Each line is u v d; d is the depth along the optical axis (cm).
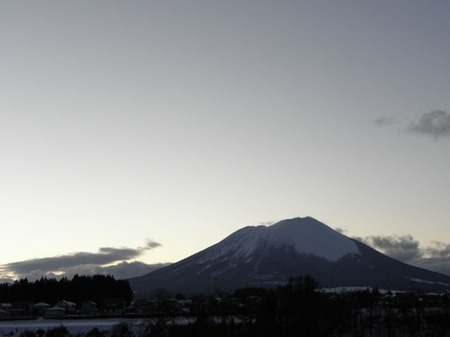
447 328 16550
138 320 18512
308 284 18425
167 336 15512
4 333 18062
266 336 14838
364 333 15900
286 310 15612
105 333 16788
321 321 15675
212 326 15225
